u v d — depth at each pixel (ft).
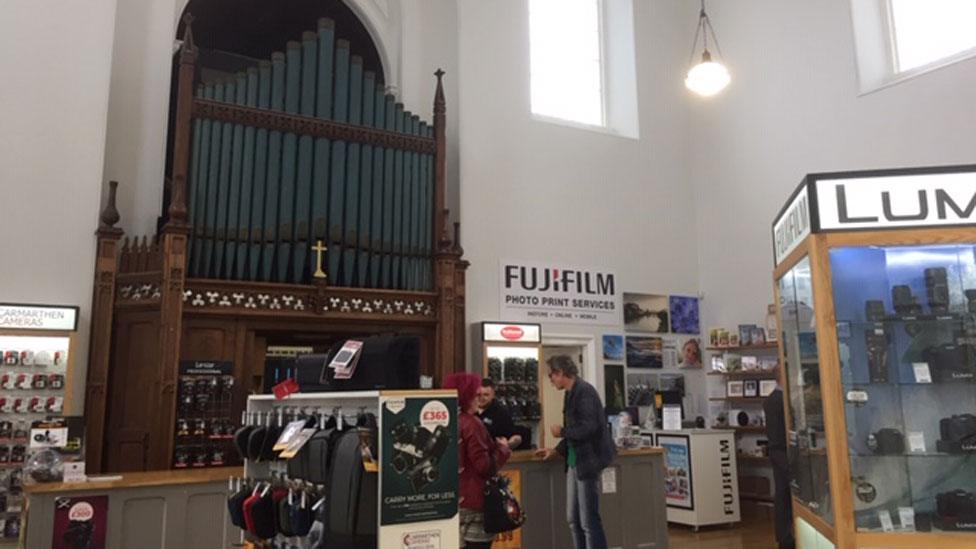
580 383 17.33
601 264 31.58
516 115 30.48
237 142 23.86
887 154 27.12
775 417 21.25
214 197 23.25
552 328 29.78
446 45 30.37
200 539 15.40
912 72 26.96
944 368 10.58
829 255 10.69
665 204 33.96
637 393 31.37
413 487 9.52
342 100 26.04
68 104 21.77
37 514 13.79
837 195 10.75
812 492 11.59
